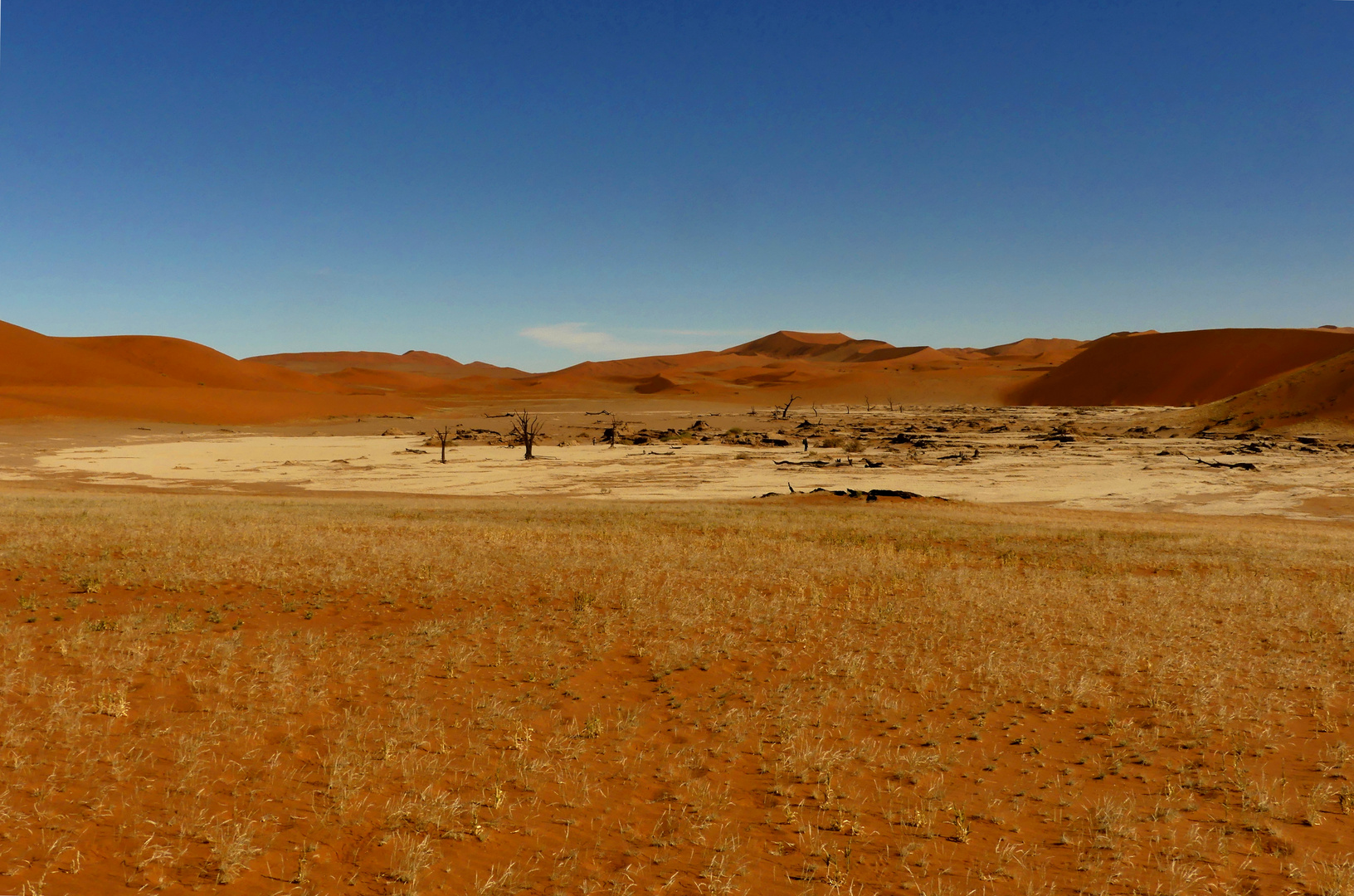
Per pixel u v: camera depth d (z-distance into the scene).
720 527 29.28
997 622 13.90
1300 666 11.67
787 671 11.06
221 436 121.88
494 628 12.55
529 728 8.66
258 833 6.11
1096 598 16.64
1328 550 25.67
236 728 8.15
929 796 7.38
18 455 86.00
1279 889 5.84
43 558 16.42
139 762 7.19
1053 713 9.71
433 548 19.66
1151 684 10.78
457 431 131.25
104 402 153.88
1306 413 115.56
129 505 32.19
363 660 10.66
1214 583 18.47
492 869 5.84
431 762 7.58
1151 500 54.12
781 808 7.09
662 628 12.80
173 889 5.29
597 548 21.20
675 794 7.25
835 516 34.84
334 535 21.70
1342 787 7.61
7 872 5.28
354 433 131.25
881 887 5.79
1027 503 53.59
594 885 5.65
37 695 8.73
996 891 5.76
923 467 79.38
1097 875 6.00
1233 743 8.79
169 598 13.65
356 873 5.67
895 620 13.97
